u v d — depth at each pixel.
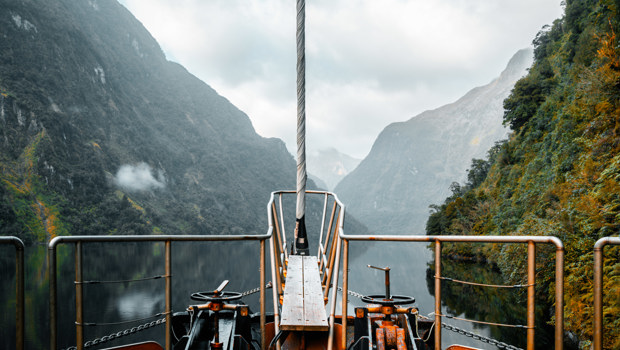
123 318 46.38
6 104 196.38
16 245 2.92
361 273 82.12
